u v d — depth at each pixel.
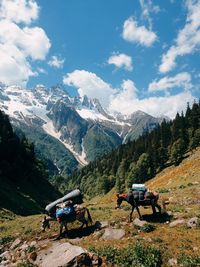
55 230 25.11
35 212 87.81
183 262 17.50
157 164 161.12
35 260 20.23
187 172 80.00
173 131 174.62
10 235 28.05
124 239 21.08
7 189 97.44
